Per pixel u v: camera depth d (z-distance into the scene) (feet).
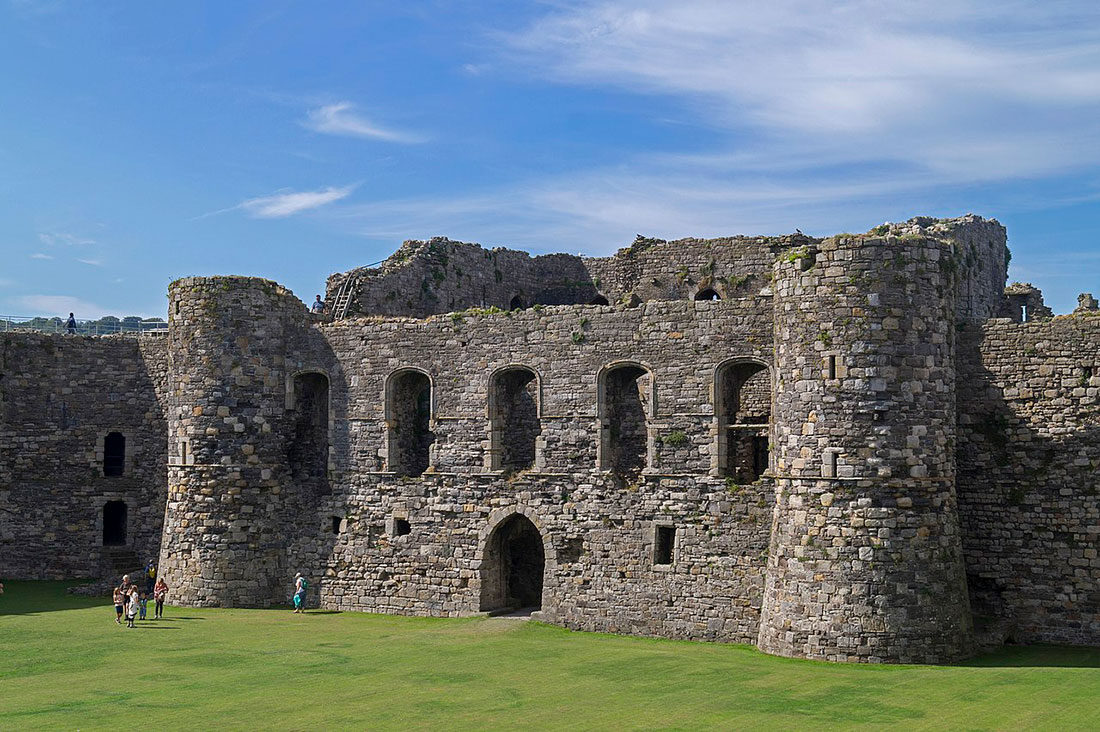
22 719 104.37
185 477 176.04
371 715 105.09
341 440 174.91
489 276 223.51
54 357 205.67
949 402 132.87
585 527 155.53
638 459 160.97
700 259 207.51
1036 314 197.16
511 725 100.94
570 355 158.30
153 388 204.44
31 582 199.93
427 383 177.17
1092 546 134.51
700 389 149.28
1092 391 134.92
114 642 144.56
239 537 174.09
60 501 203.92
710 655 134.10
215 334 176.24
